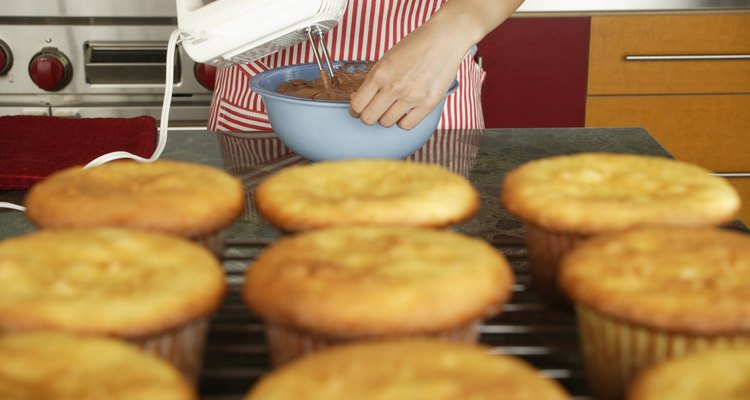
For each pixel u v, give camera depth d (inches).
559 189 27.9
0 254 22.5
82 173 28.9
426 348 18.9
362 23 56.3
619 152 42.9
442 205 27.0
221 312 26.0
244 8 39.3
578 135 46.0
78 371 17.8
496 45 78.2
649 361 21.8
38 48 73.8
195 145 44.0
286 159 41.6
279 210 27.0
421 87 37.9
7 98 75.2
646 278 22.2
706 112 80.6
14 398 16.8
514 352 23.4
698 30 77.9
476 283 21.8
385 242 23.8
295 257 22.9
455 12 40.5
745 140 81.4
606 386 23.1
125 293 21.1
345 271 21.8
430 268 22.2
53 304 20.3
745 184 83.0
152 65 74.6
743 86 79.6
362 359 18.5
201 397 22.1
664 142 81.7
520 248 31.4
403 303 20.7
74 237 23.8
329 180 29.4
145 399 17.0
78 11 73.2
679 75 79.3
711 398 17.5
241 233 32.5
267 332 22.6
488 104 80.3
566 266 23.5
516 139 45.3
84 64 74.3
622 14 77.4
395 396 17.1
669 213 25.9
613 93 80.0
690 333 20.7
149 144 43.4
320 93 40.7
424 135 40.6
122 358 18.4
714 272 22.2
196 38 40.6
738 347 19.3
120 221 25.7
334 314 20.6
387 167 30.5
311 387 17.5
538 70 79.1
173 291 21.5
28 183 37.8
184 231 26.0
